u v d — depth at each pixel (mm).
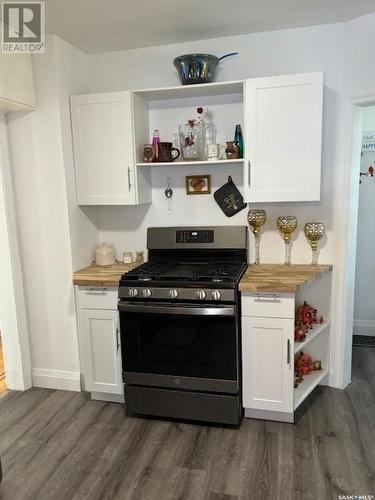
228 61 2748
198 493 1955
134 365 2553
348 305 2807
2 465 2193
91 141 2762
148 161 2799
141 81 2926
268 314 2344
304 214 2785
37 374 3047
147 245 3025
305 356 2867
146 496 1947
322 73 2357
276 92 2443
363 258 3713
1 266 2861
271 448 2258
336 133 2639
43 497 1961
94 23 2441
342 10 2363
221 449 2266
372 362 3271
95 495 1963
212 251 2898
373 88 2453
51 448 2326
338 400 2729
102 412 2691
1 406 2787
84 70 2945
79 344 2910
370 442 2287
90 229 3064
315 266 2740
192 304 2373
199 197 2965
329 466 2105
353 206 2705
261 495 1928
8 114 2746
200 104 2854
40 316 2963
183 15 2375
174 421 2564
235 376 2389
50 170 2746
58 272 2863
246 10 2334
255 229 2811
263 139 2506
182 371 2471
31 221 2850
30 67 2623
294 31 2617
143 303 2449
